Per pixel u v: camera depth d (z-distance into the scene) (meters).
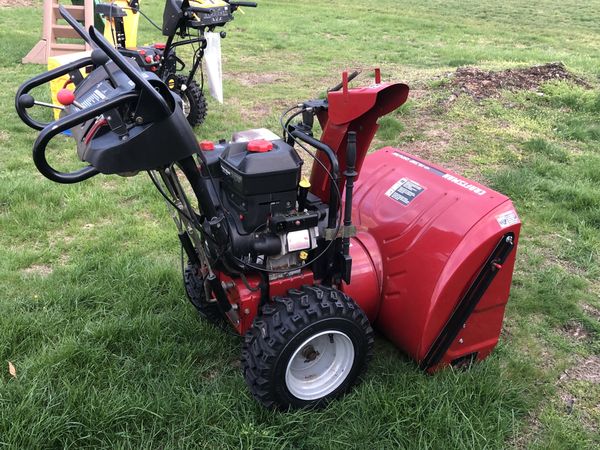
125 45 7.30
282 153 2.62
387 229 3.11
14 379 2.88
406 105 8.05
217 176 2.80
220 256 2.77
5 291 3.74
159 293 3.75
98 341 3.21
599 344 3.54
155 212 5.00
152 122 2.27
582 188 5.56
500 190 5.62
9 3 16.92
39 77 2.53
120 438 2.63
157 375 3.06
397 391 2.89
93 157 2.27
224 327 3.42
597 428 2.91
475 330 3.07
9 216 4.74
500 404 2.88
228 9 6.38
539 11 23.45
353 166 2.65
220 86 4.61
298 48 13.65
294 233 2.75
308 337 2.65
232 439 2.65
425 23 18.20
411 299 2.97
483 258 2.85
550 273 4.26
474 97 8.44
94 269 4.07
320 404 2.84
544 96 8.47
